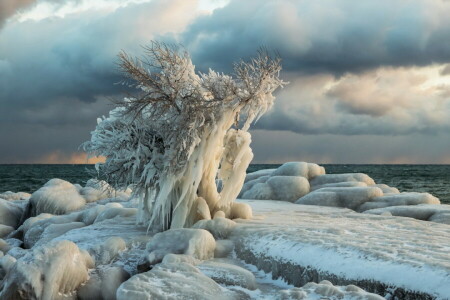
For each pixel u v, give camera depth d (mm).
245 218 10859
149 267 7664
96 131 10398
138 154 9781
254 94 9617
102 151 10195
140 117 9852
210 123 9695
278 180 19172
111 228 10398
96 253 8023
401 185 47594
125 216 12117
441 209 13492
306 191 18719
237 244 8531
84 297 6566
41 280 6121
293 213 12641
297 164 20859
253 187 19562
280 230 8508
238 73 9688
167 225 10117
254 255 7863
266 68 9680
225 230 9117
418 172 83062
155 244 8023
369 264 6109
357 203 16453
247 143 10258
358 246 6801
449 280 5195
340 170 95500
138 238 8805
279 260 7230
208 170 10438
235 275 6461
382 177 63469
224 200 10406
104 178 10328
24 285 5996
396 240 7566
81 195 17938
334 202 16688
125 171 10180
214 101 9492
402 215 13773
